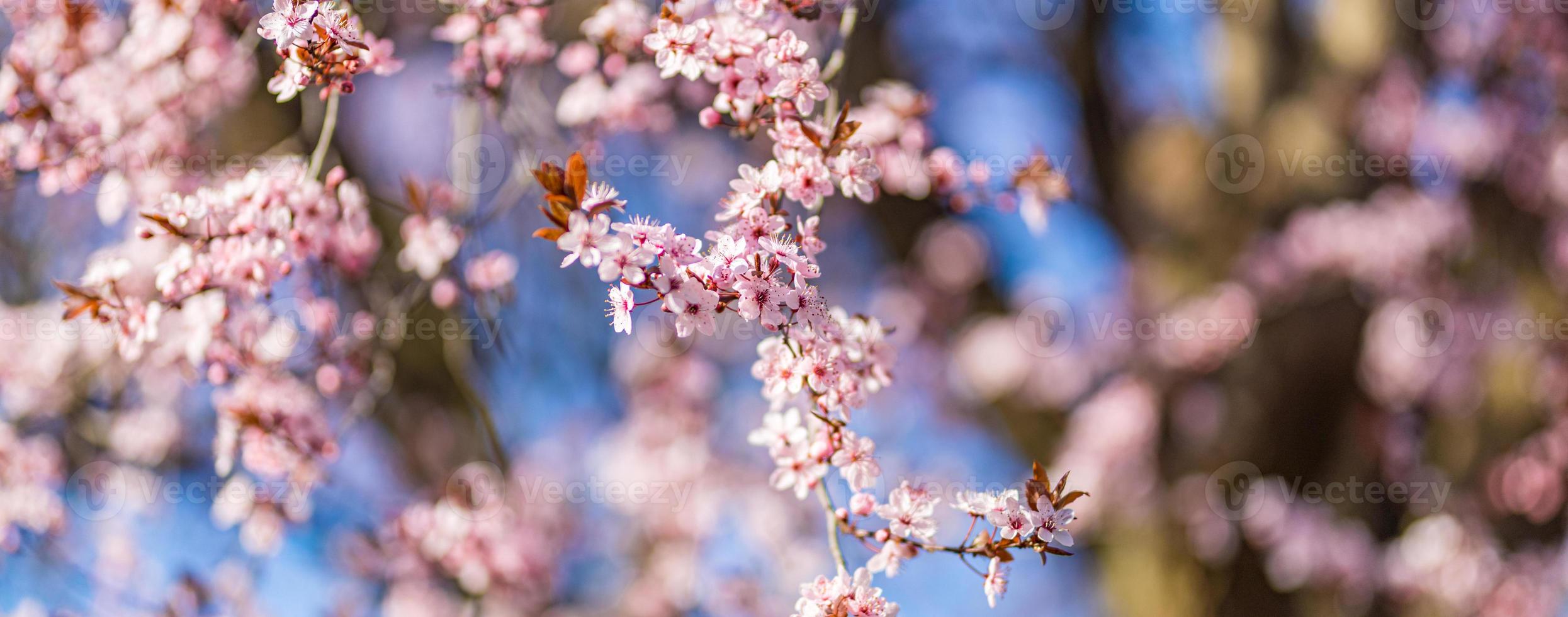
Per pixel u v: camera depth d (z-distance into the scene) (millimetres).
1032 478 2227
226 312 3033
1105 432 6531
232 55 3533
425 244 3391
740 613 6293
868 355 2416
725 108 2523
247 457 3295
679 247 1983
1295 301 6383
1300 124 6523
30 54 3303
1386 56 6332
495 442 3762
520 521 5672
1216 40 6961
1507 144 6355
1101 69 6871
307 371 3451
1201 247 6695
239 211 2781
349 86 2525
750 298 1993
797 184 2299
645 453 6734
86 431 5012
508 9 3334
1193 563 6344
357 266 3396
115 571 5059
